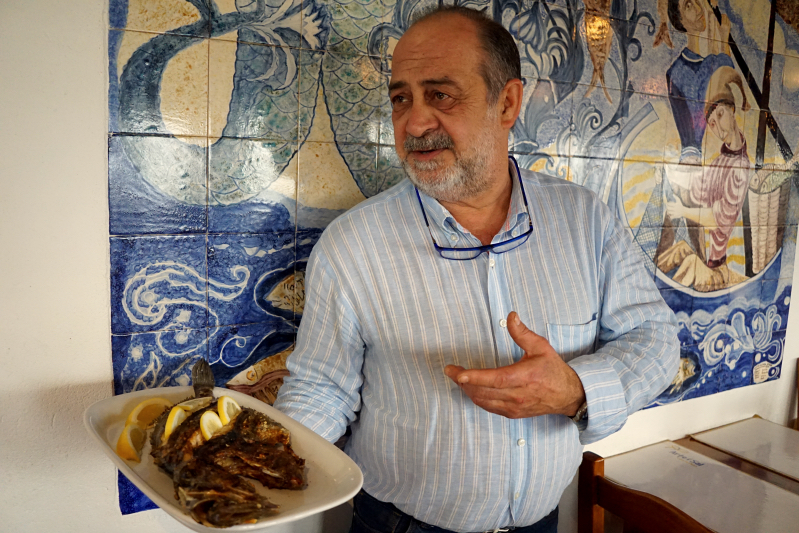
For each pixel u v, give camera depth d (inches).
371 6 45.6
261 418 33.2
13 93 35.2
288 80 43.1
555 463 39.4
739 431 69.8
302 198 44.9
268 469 29.3
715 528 49.9
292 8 42.5
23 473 38.2
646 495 48.5
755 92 67.7
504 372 31.5
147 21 38.0
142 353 40.6
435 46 35.9
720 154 65.8
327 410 39.1
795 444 66.4
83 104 37.0
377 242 39.6
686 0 61.0
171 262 40.7
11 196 35.8
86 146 37.4
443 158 36.8
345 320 39.4
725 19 64.0
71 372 38.6
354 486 27.5
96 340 39.1
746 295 70.5
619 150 58.6
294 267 45.3
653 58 59.6
